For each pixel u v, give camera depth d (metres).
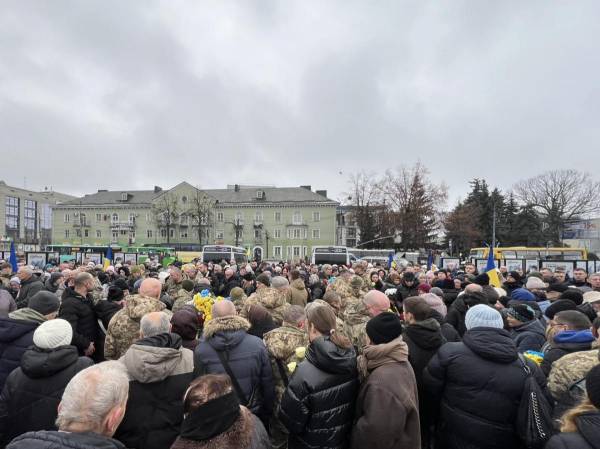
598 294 5.31
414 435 2.51
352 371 2.72
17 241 83.31
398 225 52.56
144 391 2.69
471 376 2.83
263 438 2.15
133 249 35.31
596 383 1.79
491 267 12.64
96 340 5.04
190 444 1.83
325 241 72.06
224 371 3.22
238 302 6.76
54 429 2.80
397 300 7.91
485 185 65.69
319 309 2.92
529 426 2.63
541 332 4.49
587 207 56.84
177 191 75.00
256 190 78.81
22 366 2.82
